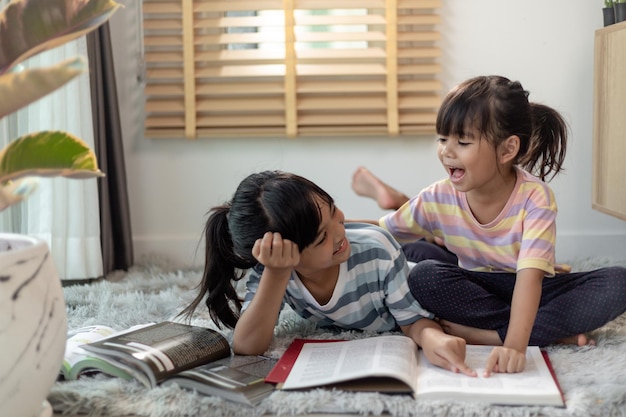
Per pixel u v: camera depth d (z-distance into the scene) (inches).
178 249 103.4
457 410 46.3
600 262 95.0
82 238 87.7
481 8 100.5
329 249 54.5
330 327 65.2
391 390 48.6
